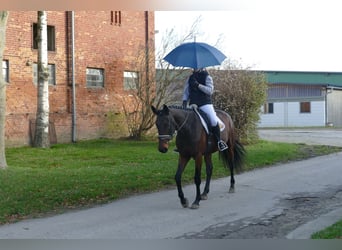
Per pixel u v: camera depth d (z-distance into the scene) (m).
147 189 11.56
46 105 20.89
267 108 50.28
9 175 13.03
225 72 20.64
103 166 15.09
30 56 22.20
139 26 27.33
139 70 24.47
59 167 14.95
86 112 24.64
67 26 23.92
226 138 10.88
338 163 15.80
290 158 17.12
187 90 10.14
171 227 8.03
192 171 13.61
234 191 11.18
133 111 25.42
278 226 7.99
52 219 8.83
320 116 47.44
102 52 25.41
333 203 9.86
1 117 14.05
